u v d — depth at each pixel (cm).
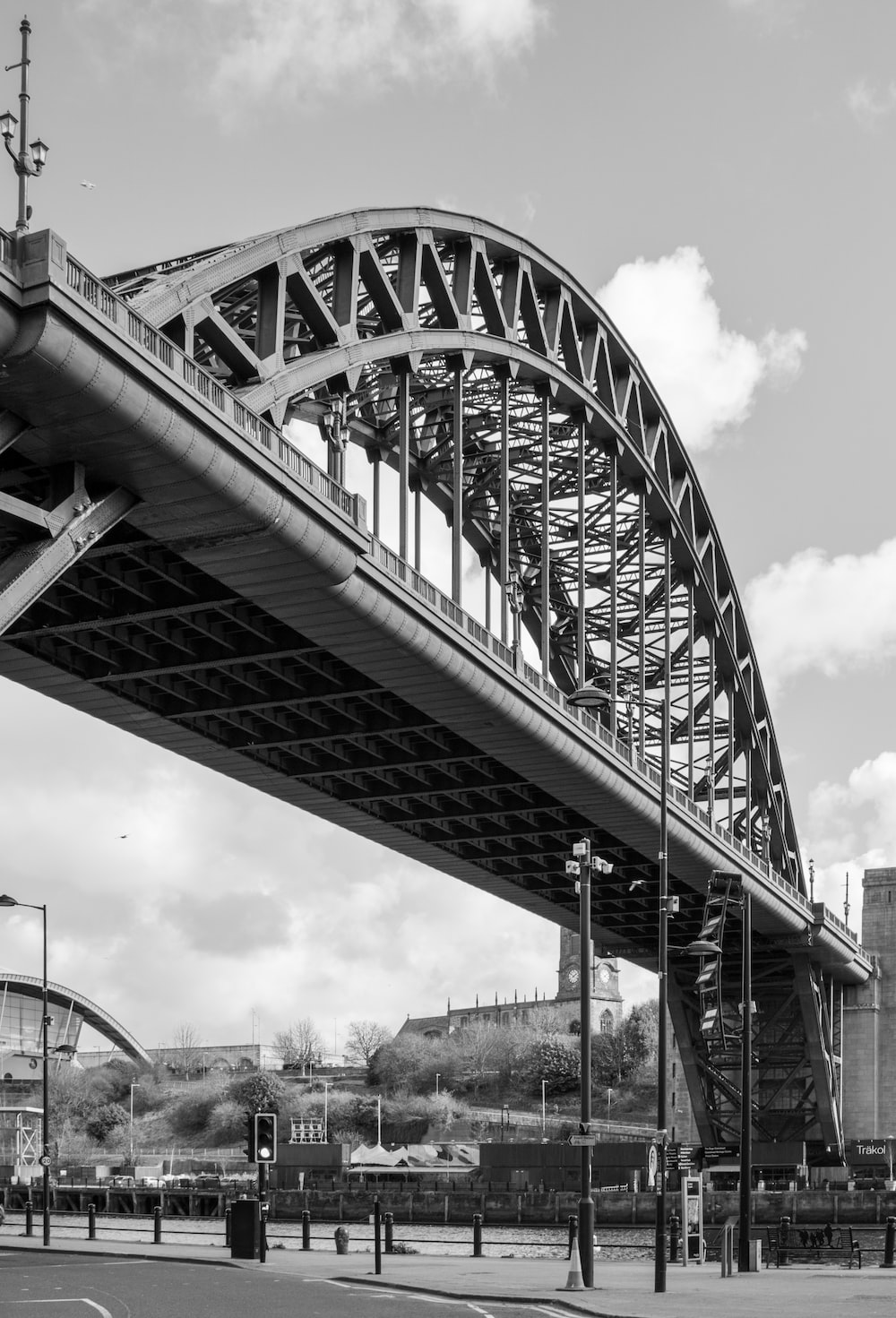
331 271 6600
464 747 7594
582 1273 4072
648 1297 3688
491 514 9700
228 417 4572
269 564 5166
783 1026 13125
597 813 8538
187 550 5062
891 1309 3319
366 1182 11962
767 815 12025
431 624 6100
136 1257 5262
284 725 7069
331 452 5875
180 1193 9819
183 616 5675
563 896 10762
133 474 4522
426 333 6625
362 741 7400
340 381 6003
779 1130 13188
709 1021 10344
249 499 4753
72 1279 4166
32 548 4234
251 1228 5147
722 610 11062
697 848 9412
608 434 8944
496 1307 3375
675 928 11556
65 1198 10269
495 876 10162
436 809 8550
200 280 5031
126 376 4159
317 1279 4306
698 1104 12862
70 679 6206
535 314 7981
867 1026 13800
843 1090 13712
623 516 9950
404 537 6366
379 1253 4528
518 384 8244
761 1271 4966
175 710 6688
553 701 7331
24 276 3859
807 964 12131
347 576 5416
